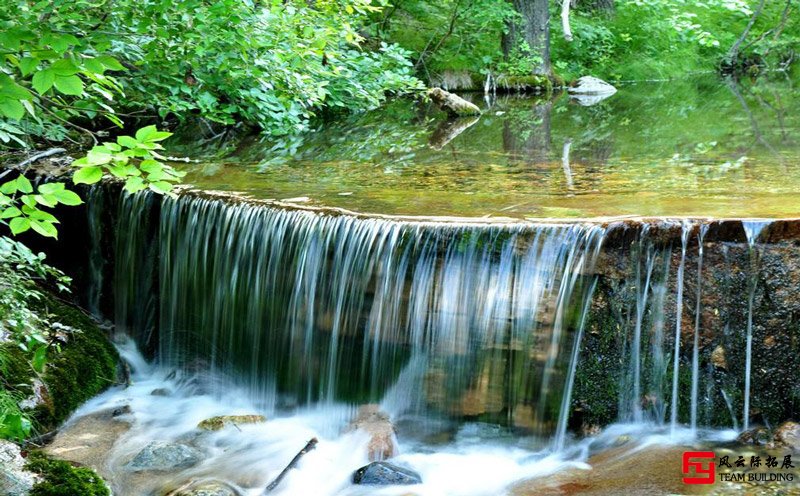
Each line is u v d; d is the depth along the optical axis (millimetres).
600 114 10953
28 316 4988
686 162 6578
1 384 4574
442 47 15664
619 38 17781
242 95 8188
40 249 6383
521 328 4410
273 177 6250
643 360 4371
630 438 4363
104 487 4051
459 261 4484
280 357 5113
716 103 11828
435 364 4586
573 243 4316
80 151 6984
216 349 5473
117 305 6055
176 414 5105
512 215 4672
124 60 7195
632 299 4312
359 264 4730
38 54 3293
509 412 4500
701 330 4305
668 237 4250
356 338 4785
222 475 4297
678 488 3889
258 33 7453
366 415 4691
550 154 7301
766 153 6922
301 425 4887
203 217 5469
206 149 7863
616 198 5094
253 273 5195
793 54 18578
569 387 4414
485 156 7266
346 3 8688
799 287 4188
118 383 5516
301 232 4949
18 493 3865
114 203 5953
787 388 4301
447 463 4371
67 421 4914
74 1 4871
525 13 15469
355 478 4180
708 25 18578
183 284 5633
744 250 4207
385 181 6023
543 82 15281
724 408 4363
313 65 8695
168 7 6109
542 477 4152
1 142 6570
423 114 11133
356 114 11086
